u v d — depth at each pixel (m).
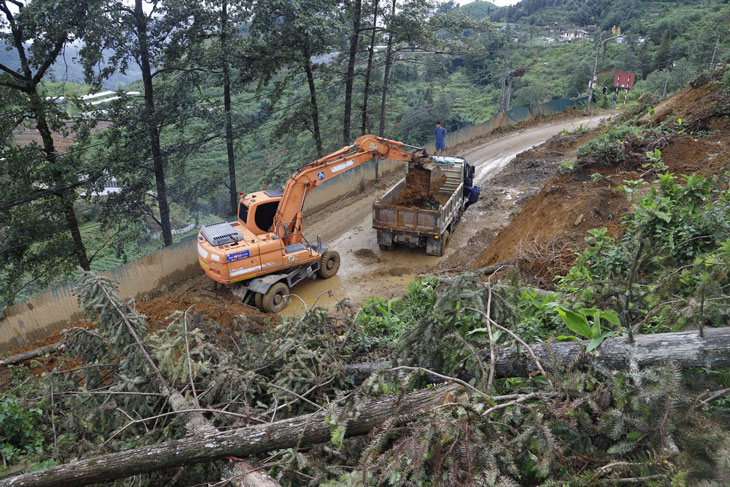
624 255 5.84
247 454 3.32
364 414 3.30
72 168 13.46
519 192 19.55
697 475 2.10
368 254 14.94
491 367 3.24
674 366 2.63
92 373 4.84
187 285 13.55
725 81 14.45
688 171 10.79
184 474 3.59
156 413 4.42
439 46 23.22
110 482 3.40
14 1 12.25
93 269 18.22
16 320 10.23
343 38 20.56
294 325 5.45
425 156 14.84
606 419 2.69
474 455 2.55
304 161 22.27
